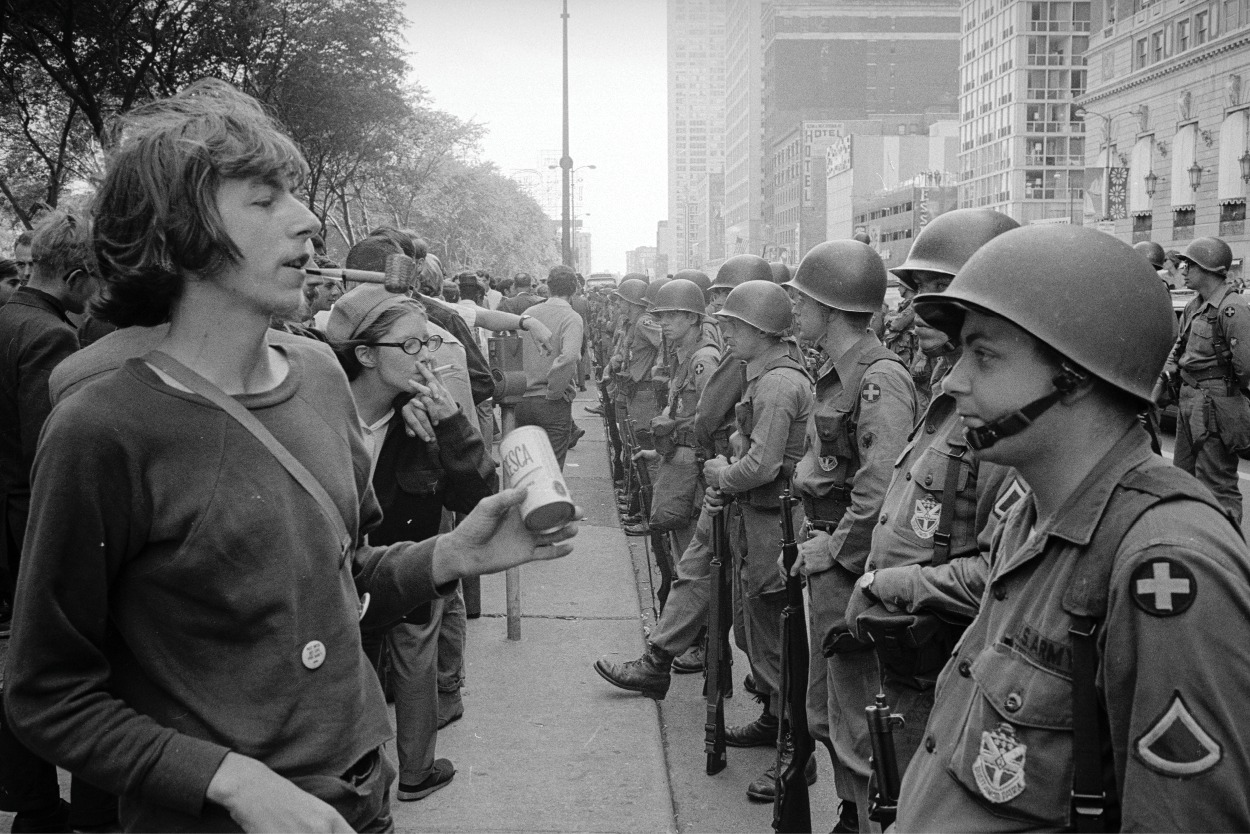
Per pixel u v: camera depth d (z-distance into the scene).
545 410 8.16
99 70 21.41
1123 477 1.71
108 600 1.71
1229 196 53.66
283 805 1.63
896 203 108.69
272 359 1.95
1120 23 64.56
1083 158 102.62
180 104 1.83
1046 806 1.72
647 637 5.86
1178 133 57.94
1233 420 7.88
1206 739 1.52
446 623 4.93
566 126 35.75
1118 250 1.80
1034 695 1.74
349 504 1.92
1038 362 1.77
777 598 4.66
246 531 1.72
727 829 4.04
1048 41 101.56
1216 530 1.59
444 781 4.31
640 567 7.96
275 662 1.75
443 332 4.45
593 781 4.36
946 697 1.96
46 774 3.67
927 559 2.96
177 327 1.82
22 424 4.30
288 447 1.83
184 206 1.73
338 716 1.83
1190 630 1.53
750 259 7.45
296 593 1.78
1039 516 1.83
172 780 1.62
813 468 4.00
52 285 4.45
